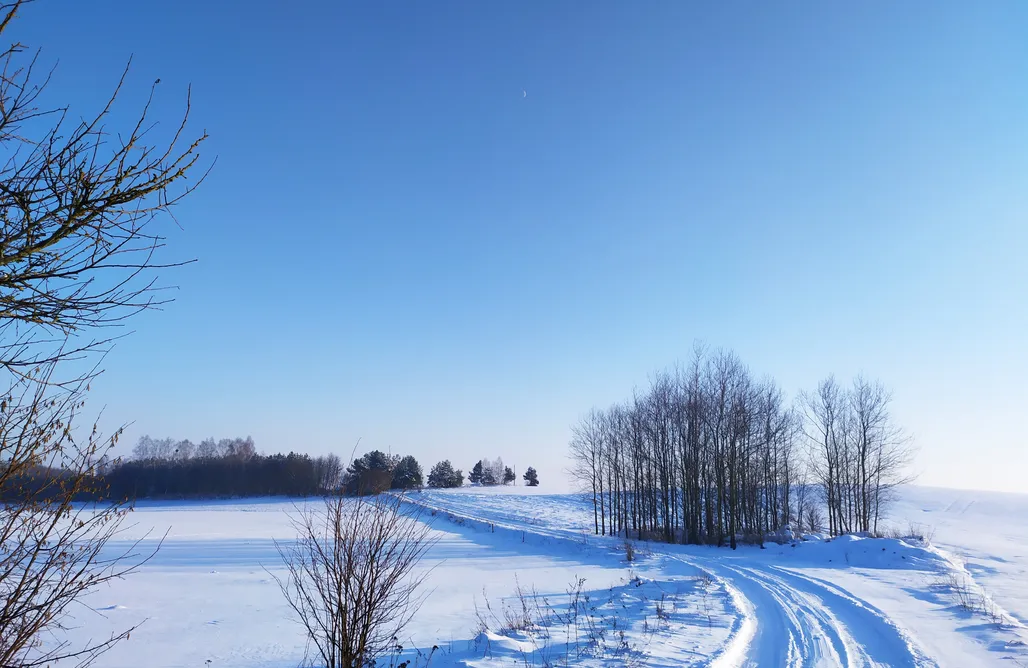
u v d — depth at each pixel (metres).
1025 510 60.62
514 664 9.61
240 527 43.84
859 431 46.75
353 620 6.38
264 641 13.51
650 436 50.78
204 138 3.57
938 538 38.09
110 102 3.33
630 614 15.09
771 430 49.16
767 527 49.00
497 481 141.75
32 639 4.55
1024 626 13.29
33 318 3.29
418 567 27.17
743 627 13.14
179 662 11.80
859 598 17.52
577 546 37.25
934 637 12.20
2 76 3.12
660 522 54.28
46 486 3.71
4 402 3.53
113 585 20.88
